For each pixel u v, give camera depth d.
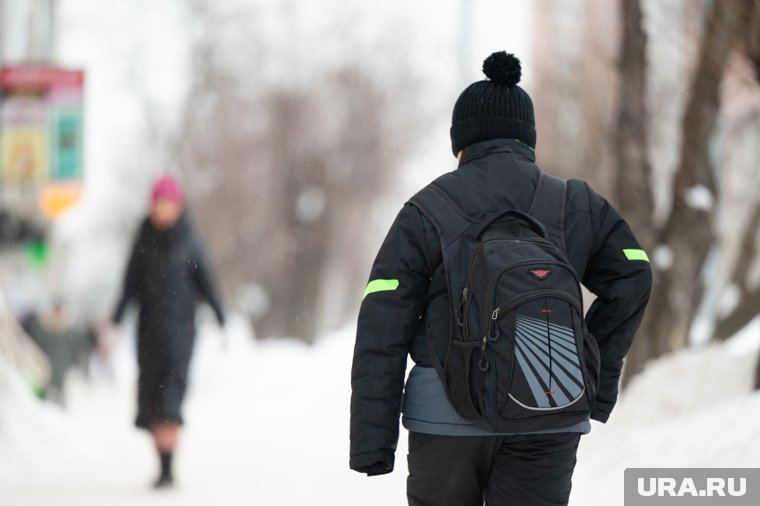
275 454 25.53
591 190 9.88
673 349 26.34
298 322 127.69
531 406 8.59
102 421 31.48
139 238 21.61
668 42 24.41
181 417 21.17
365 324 9.29
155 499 19.72
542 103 57.31
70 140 37.53
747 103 25.53
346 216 138.12
